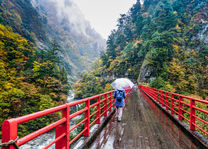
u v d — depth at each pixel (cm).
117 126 450
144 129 423
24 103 1669
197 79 3000
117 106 466
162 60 3638
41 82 2338
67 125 205
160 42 3819
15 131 112
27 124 1425
